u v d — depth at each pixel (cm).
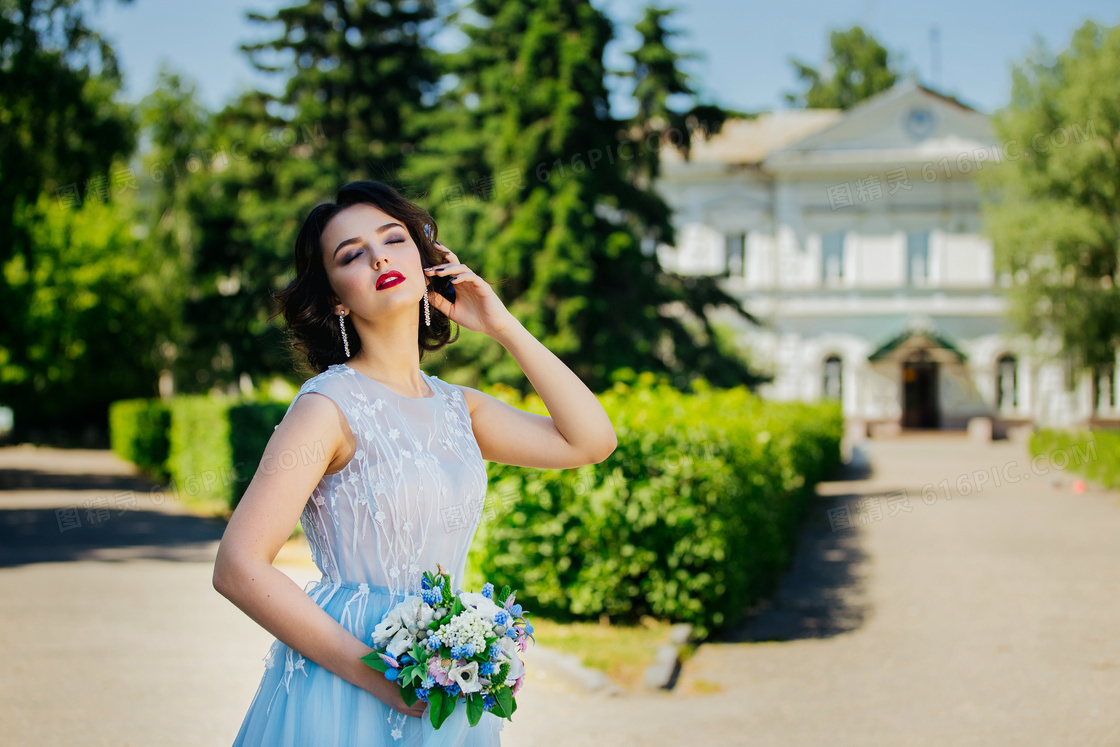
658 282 1908
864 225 3878
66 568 970
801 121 4312
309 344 211
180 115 2720
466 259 1692
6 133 1457
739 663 600
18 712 487
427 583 181
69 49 1458
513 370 1588
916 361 3847
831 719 480
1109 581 883
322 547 189
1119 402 3816
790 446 1127
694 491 650
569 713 486
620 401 707
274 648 195
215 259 2156
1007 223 2622
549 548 657
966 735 457
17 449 3425
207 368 2648
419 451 192
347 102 2150
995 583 882
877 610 768
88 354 3083
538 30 1691
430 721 175
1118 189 2464
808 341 3928
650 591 656
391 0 2189
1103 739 450
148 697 516
